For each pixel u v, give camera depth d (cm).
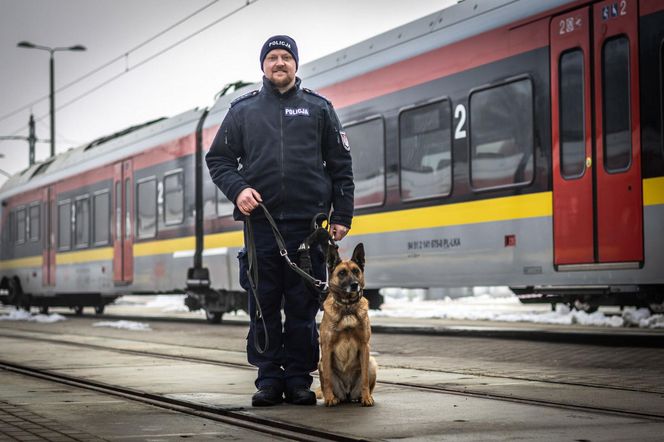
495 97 1145
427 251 1245
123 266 2112
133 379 771
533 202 1088
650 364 855
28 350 1116
